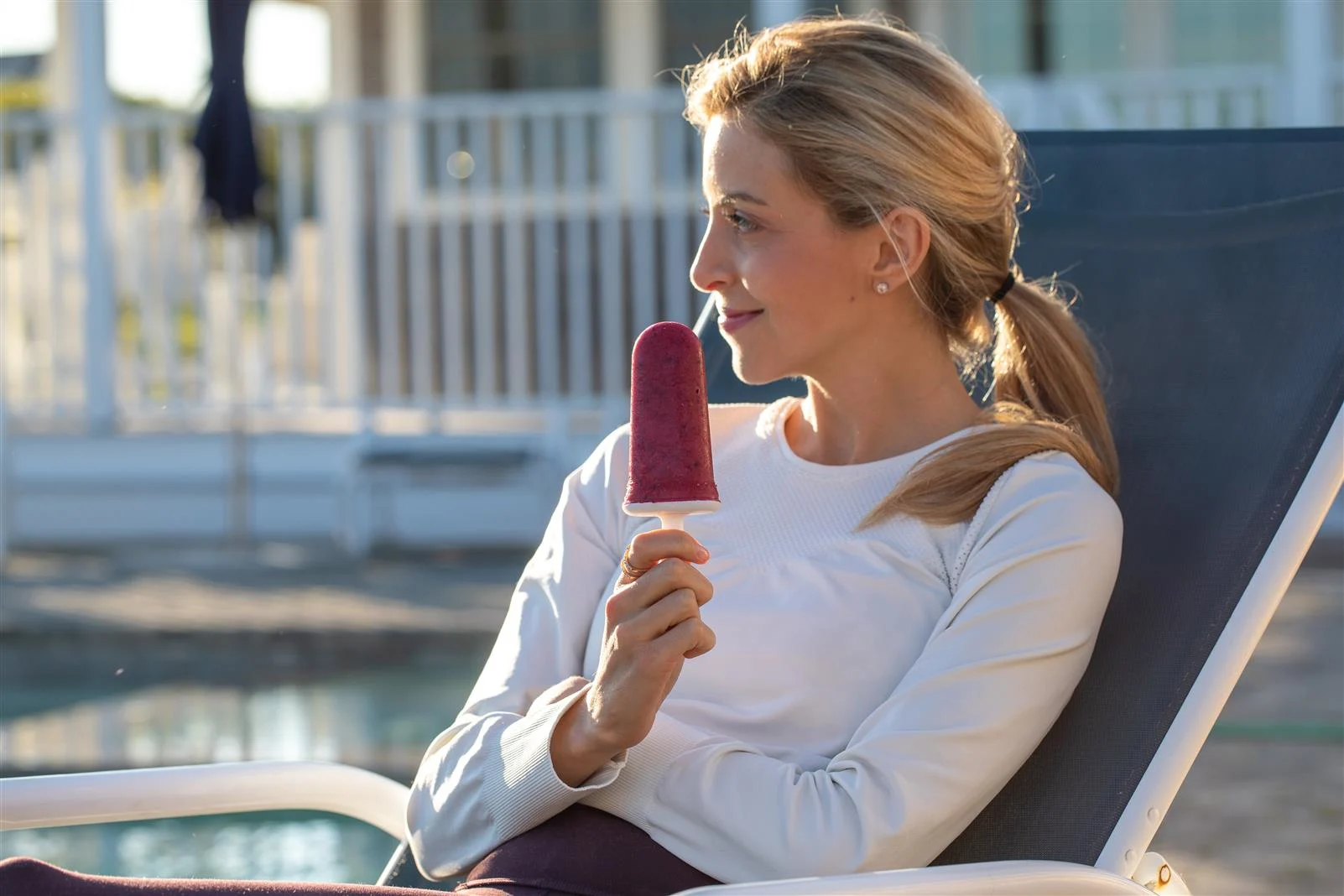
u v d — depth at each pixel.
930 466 4.24
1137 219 5.26
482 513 20.34
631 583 3.75
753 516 4.43
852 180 4.23
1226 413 4.72
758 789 3.87
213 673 13.89
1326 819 8.99
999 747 3.88
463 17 23.50
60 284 20.77
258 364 20.67
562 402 19.95
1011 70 21.59
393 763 10.46
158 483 20.81
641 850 3.92
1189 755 4.12
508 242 20.12
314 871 8.91
